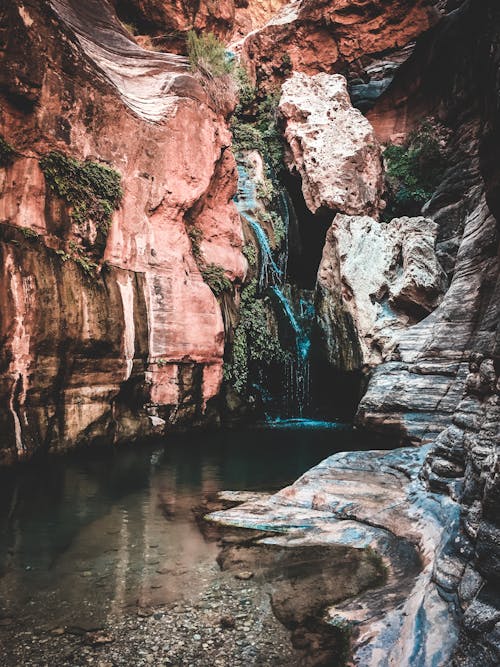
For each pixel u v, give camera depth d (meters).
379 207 17.56
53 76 9.69
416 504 5.36
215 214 14.27
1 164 8.80
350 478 6.73
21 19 9.02
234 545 4.86
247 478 7.88
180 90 13.20
